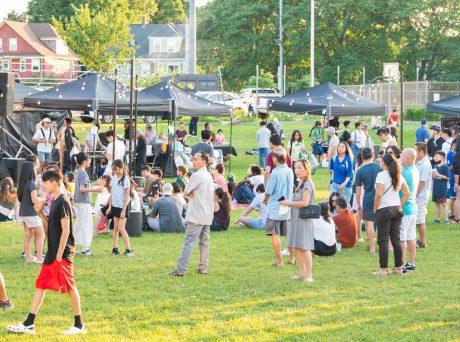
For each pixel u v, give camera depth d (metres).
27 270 13.38
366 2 78.31
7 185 15.06
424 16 79.75
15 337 9.41
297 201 12.56
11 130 29.36
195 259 14.57
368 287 12.29
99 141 28.48
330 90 31.25
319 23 79.31
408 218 13.53
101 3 88.12
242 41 83.62
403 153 13.63
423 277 13.06
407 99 59.00
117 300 11.35
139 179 22.81
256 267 13.86
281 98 31.56
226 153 33.47
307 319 10.35
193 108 29.28
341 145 17.30
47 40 85.81
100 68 70.00
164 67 97.81
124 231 14.74
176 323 10.15
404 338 9.52
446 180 19.36
